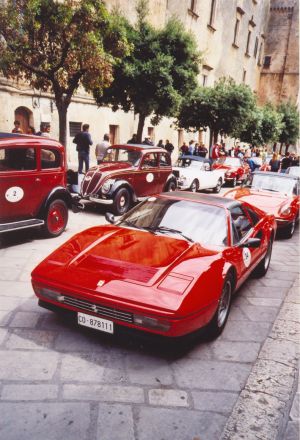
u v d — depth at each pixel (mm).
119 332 3338
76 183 8609
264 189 10250
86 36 9148
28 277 5090
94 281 3393
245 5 33969
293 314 4738
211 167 17156
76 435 2465
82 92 18250
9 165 6082
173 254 3826
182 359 3473
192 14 24812
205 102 19375
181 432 2576
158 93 13352
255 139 27406
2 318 3898
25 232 7379
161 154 11312
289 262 7297
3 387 2861
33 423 2531
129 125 22031
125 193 9789
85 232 4473
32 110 15680
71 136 18250
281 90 42312
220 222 4570
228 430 2641
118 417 2654
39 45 9609
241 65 35781
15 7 8992
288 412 2904
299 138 35781
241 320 4457
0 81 13602
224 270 3783
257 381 3256
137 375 3158
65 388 2910
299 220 12258
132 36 13281
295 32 40938
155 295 3223
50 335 3633
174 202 4922
